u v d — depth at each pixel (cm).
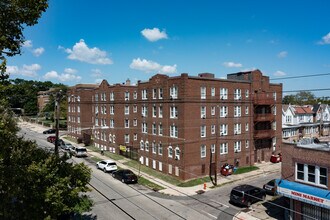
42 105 10800
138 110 4534
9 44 1018
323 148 2291
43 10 1062
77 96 6719
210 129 3853
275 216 2455
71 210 1720
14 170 1226
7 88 952
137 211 2525
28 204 1379
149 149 4275
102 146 5809
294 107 6284
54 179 1555
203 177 3709
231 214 2491
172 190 3188
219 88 3969
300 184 2298
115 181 3525
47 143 6009
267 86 4694
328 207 2012
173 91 3769
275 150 4881
